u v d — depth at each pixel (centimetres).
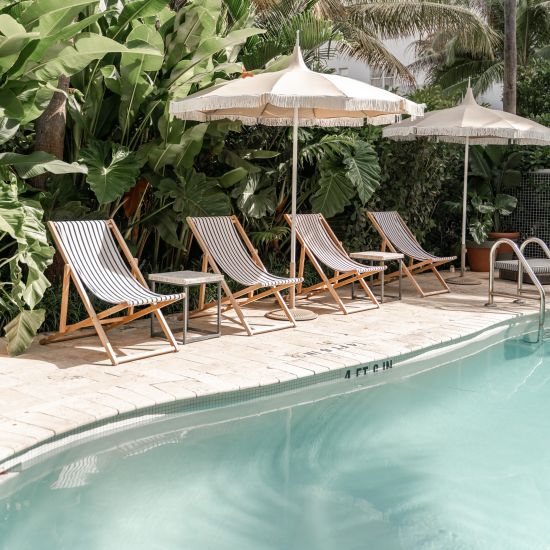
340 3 1630
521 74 1545
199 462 417
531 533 335
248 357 599
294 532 333
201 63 802
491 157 1231
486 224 1173
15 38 551
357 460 426
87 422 431
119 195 684
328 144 934
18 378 523
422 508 362
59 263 727
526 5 2419
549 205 1230
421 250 965
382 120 809
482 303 883
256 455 430
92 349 618
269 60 937
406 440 459
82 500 362
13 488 375
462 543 323
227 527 337
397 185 1078
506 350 697
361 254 869
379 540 327
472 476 404
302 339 672
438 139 1057
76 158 741
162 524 338
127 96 725
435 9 1850
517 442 458
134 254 771
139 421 463
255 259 764
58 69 612
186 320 641
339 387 571
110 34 707
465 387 576
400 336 686
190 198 780
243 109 779
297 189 995
